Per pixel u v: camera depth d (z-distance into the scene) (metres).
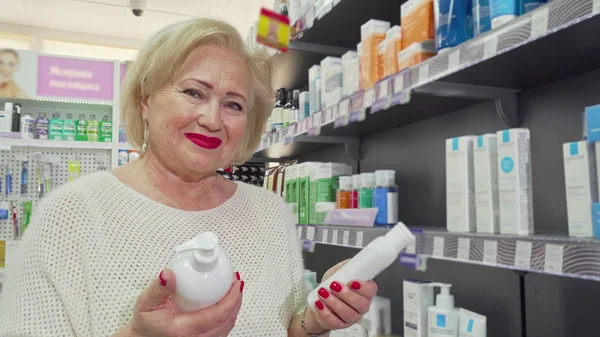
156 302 0.68
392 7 2.08
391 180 1.92
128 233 0.95
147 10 6.02
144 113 1.06
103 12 6.05
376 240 0.92
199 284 0.69
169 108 0.95
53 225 0.89
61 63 4.23
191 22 0.97
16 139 3.93
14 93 4.11
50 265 0.86
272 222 1.16
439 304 1.59
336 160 3.04
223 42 1.00
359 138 2.72
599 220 1.07
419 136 2.20
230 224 1.08
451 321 1.55
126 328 0.71
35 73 4.16
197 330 0.68
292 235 1.20
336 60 2.14
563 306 1.48
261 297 1.04
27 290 0.85
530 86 1.59
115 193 1.00
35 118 4.41
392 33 1.72
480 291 1.83
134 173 1.08
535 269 1.01
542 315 1.55
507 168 1.27
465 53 1.23
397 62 1.69
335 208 2.23
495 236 1.15
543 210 1.55
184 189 1.06
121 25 6.47
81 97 4.26
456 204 1.45
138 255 0.93
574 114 1.46
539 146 1.57
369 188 1.99
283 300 1.09
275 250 1.13
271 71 1.20
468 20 1.43
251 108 1.16
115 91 4.35
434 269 2.10
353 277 0.90
